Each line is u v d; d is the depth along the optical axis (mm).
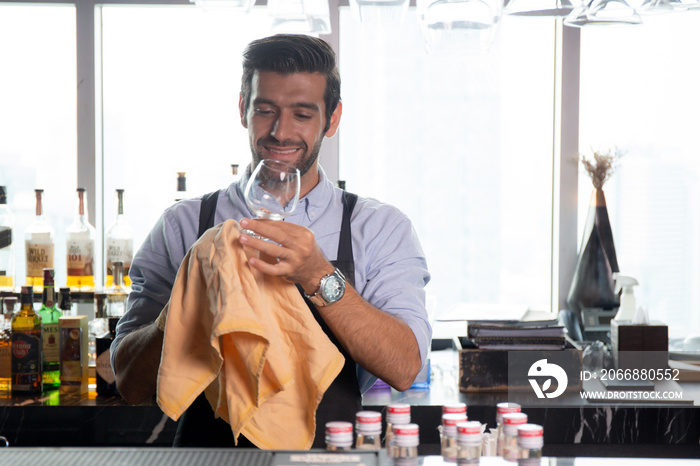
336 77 1596
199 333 1252
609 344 2520
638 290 2715
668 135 2684
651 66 2678
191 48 2709
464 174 2744
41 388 2232
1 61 2709
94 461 907
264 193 1234
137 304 1652
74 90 2721
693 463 990
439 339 2768
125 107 2729
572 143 2695
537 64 2715
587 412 2025
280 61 1515
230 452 944
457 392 2213
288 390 1265
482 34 1581
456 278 2773
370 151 2744
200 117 2727
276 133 1523
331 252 1616
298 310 1265
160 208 2754
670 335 2689
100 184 2740
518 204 2752
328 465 898
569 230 2715
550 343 2215
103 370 2189
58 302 2543
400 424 1262
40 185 2738
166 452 939
